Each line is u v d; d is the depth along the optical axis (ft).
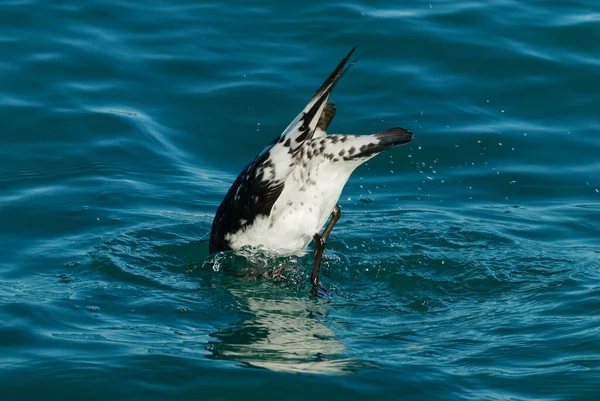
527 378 38.04
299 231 48.44
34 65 69.10
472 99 67.26
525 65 70.18
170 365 38.99
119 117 64.80
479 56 70.95
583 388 37.22
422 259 50.67
